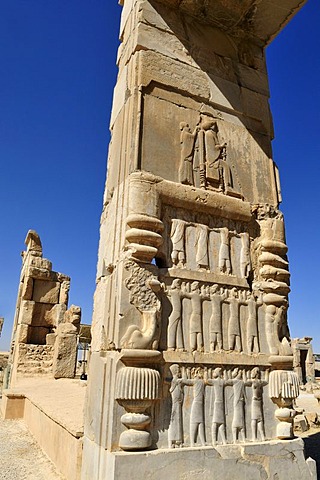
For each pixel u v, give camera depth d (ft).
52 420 16.88
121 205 13.50
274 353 13.80
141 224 12.49
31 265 42.04
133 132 13.88
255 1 16.55
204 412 11.93
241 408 12.59
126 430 10.54
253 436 12.51
